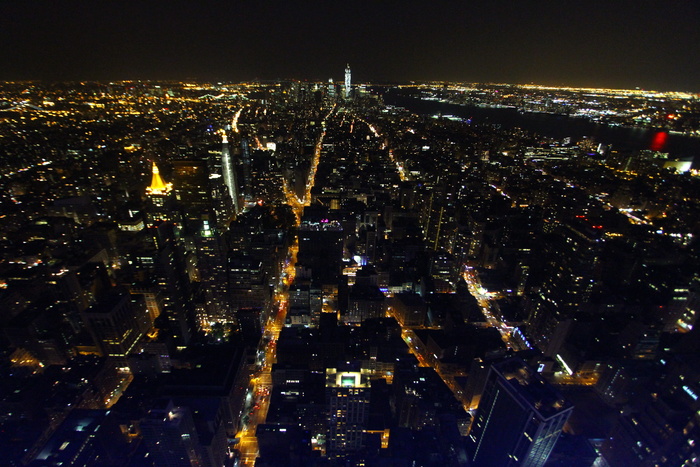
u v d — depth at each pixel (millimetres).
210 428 182875
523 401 143125
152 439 161500
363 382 173000
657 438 167375
